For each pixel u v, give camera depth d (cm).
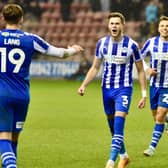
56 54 2086
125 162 2511
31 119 4256
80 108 4966
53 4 8981
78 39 8594
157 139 2869
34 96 5919
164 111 2866
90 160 2745
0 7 8481
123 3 8238
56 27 8725
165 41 2920
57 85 7131
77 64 7681
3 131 2041
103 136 3491
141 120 4241
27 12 8719
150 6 7981
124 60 2488
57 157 2814
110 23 2486
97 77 7612
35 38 2086
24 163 2659
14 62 2052
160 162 2719
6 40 2053
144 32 7969
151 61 2947
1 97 2028
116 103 2456
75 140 3338
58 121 4159
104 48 2517
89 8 8906
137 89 6606
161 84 2902
